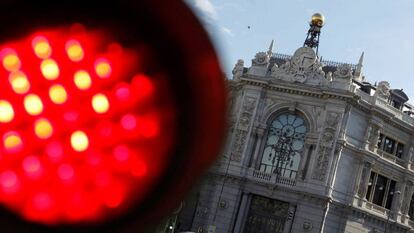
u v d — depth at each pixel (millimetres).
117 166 1710
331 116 70312
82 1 1727
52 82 1688
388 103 75438
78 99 1696
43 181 1664
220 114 1772
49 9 1726
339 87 70438
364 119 73062
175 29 1753
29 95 1658
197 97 1765
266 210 71000
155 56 1743
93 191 1689
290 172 71000
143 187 1725
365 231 73062
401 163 77500
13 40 1688
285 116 72562
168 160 1746
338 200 70375
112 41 1741
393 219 75938
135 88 1740
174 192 1753
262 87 72625
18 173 1653
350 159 71750
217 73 1768
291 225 69438
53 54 1702
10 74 1678
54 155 1671
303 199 69500
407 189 77562
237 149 71812
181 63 1754
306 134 71062
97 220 1681
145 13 1734
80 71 1709
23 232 1646
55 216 1661
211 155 1775
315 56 72438
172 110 1751
